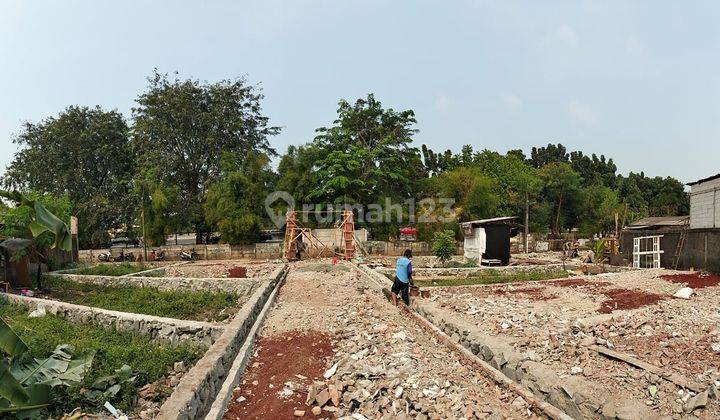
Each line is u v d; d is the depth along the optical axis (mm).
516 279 20125
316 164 40312
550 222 54438
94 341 9922
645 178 78875
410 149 44094
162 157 41781
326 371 8086
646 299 13492
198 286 19562
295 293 16984
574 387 6648
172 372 8359
